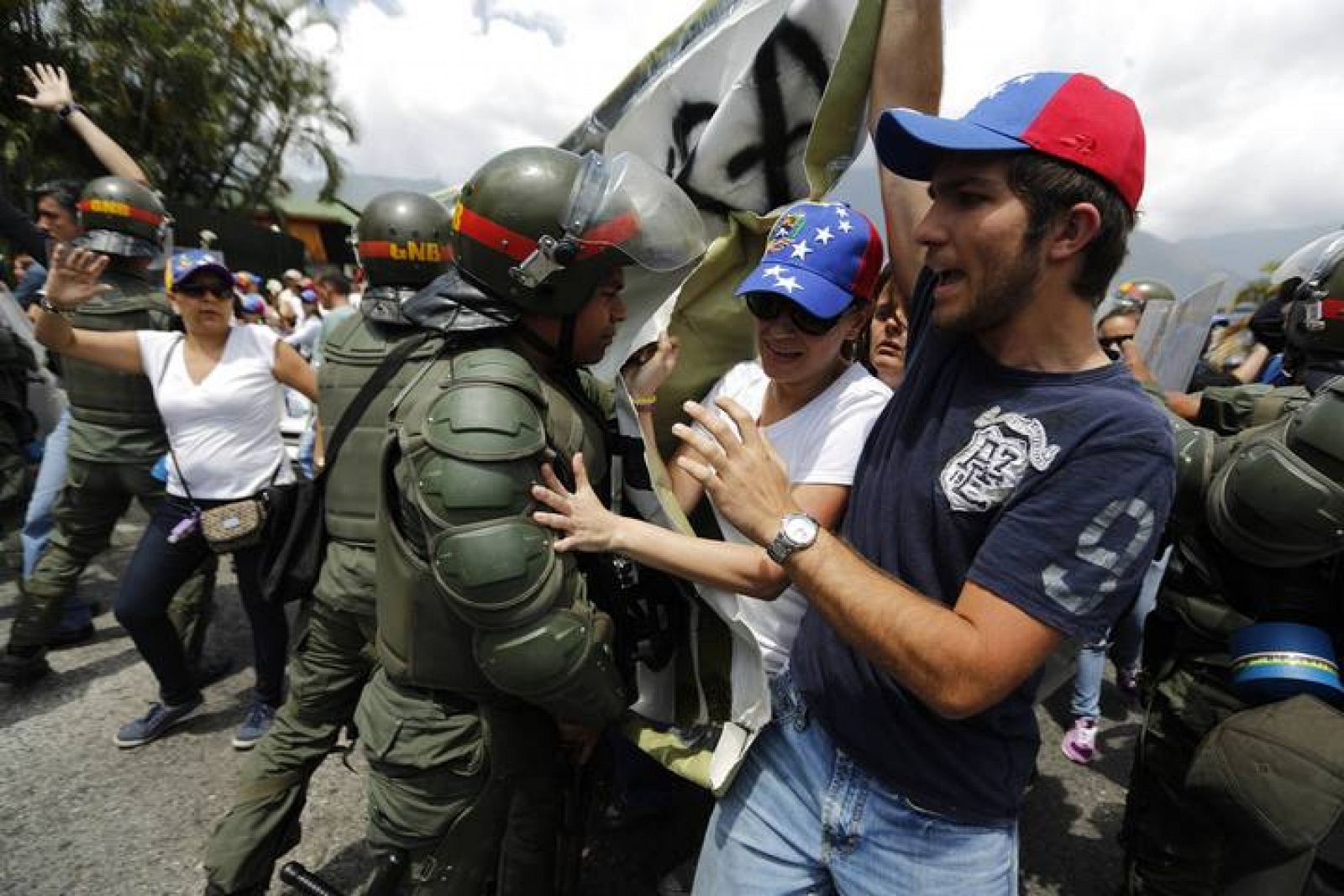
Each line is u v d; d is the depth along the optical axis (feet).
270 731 6.27
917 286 4.35
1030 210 3.00
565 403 4.50
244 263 46.39
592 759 5.82
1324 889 3.84
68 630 10.64
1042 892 7.44
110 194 9.17
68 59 41.06
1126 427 2.97
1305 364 6.06
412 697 4.70
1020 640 2.96
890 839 3.80
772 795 4.28
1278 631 4.63
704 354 5.88
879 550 3.67
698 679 5.34
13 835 7.14
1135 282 12.32
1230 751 4.20
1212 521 4.74
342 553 5.89
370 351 6.33
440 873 4.79
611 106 6.13
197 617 9.67
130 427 9.08
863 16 4.93
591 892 6.97
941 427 3.53
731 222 5.63
